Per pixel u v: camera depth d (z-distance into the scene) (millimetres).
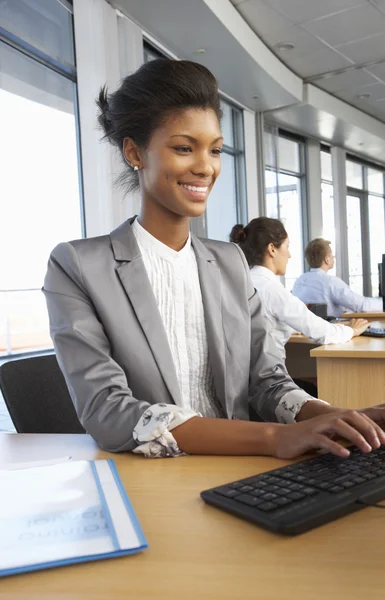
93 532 556
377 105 8672
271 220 2637
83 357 995
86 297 1045
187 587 465
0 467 808
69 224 4223
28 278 7078
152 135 1019
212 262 1201
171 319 1131
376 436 793
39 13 3857
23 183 5875
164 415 878
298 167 9391
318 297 4500
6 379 1189
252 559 510
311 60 6734
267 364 1202
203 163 1011
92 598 456
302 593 448
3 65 3953
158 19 4809
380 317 3668
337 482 664
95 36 4160
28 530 562
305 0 5211
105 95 1161
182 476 765
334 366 2328
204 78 1008
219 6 4871
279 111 7750
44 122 4543
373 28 5844
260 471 773
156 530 583
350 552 518
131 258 1092
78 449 930
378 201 12391
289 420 1059
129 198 4180
